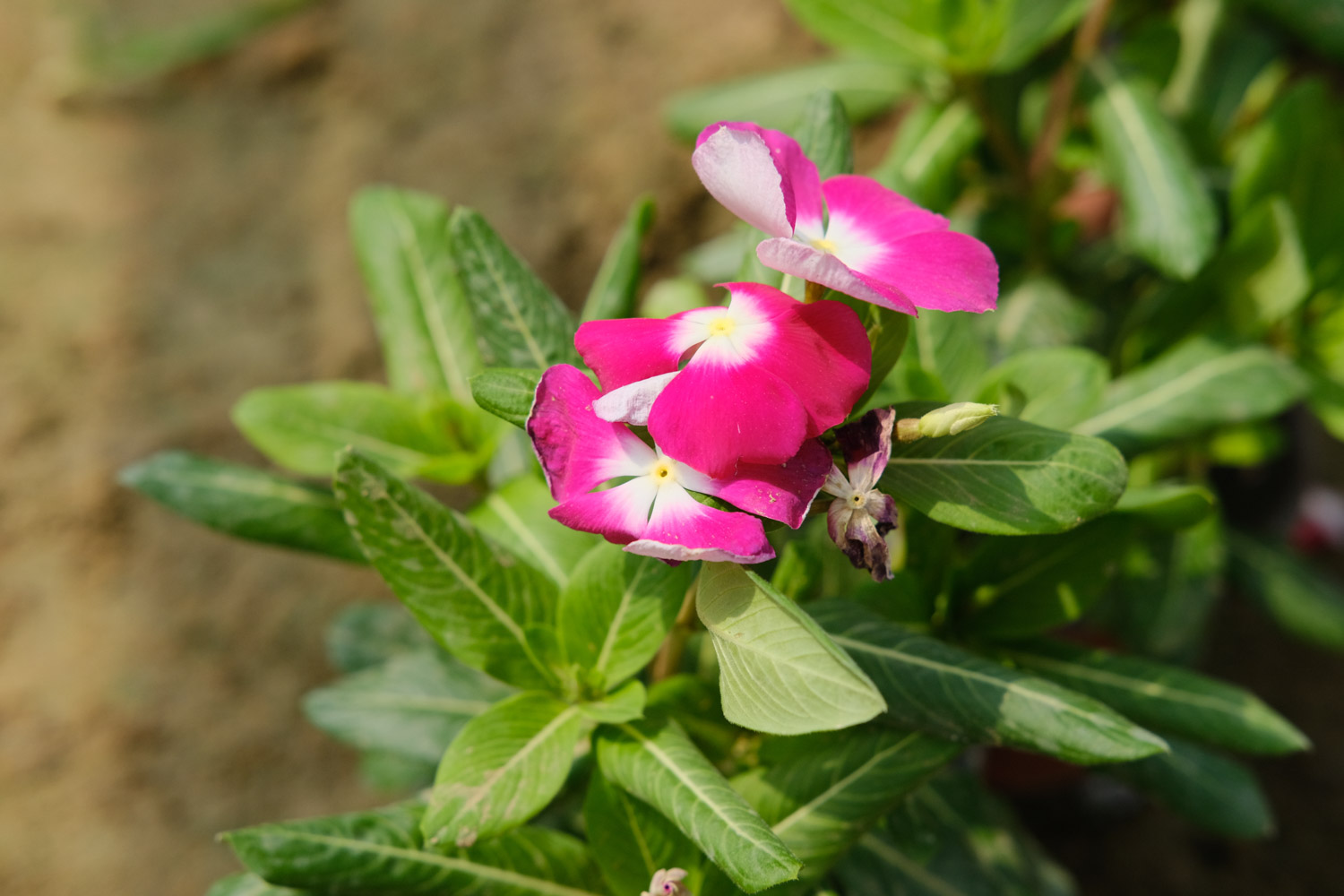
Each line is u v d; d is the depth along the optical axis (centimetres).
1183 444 57
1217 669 77
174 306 69
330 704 43
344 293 70
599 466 33
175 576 67
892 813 42
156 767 65
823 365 32
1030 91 59
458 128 73
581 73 75
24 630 65
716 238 75
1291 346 51
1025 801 69
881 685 37
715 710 38
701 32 76
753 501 32
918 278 33
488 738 36
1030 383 40
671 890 34
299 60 73
